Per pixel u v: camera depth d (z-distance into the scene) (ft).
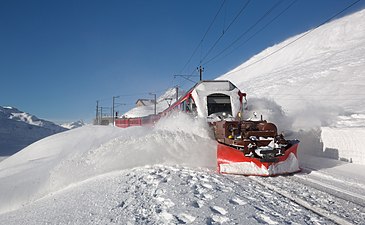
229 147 23.45
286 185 19.03
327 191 17.35
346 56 142.82
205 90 34.01
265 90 121.49
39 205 24.31
